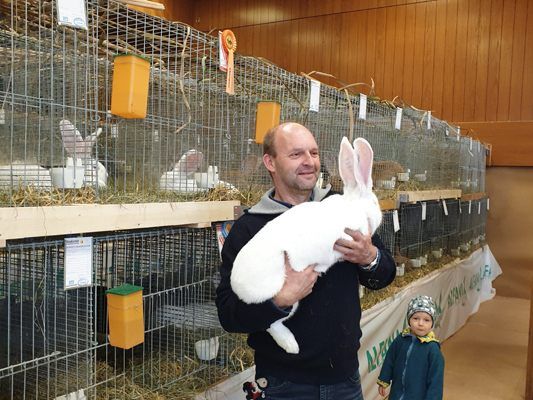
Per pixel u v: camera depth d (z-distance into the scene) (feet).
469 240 21.01
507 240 23.17
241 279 4.96
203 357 8.09
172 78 8.17
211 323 8.49
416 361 8.86
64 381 6.59
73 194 5.99
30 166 6.23
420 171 16.46
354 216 5.34
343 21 25.62
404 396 8.87
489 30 22.76
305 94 9.91
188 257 8.28
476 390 12.72
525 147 22.26
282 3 26.86
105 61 6.73
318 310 5.46
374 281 5.95
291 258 4.98
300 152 5.75
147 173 7.76
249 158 9.41
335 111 11.62
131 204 6.30
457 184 19.22
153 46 7.99
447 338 16.84
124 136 7.71
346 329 5.60
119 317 6.10
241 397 7.95
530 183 22.54
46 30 6.64
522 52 22.21
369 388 11.07
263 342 5.65
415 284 13.80
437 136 17.85
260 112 8.08
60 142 6.66
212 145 8.72
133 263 8.18
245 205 8.26
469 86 23.26
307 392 5.52
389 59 24.79
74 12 5.76
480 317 19.65
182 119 7.95
